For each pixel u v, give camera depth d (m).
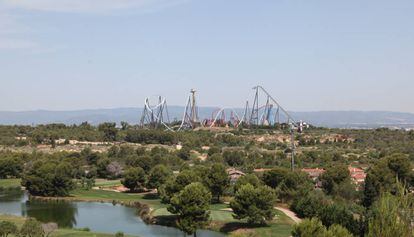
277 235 125.44
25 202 193.88
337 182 176.12
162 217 153.75
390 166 166.50
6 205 185.38
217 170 183.50
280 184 174.88
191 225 126.44
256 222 139.00
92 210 174.88
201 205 128.75
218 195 183.75
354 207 138.62
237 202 138.00
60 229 133.25
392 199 40.31
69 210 174.62
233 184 197.12
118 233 122.00
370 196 148.38
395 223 38.12
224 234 134.38
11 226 109.62
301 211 149.25
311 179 196.12
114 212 170.62
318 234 63.03
